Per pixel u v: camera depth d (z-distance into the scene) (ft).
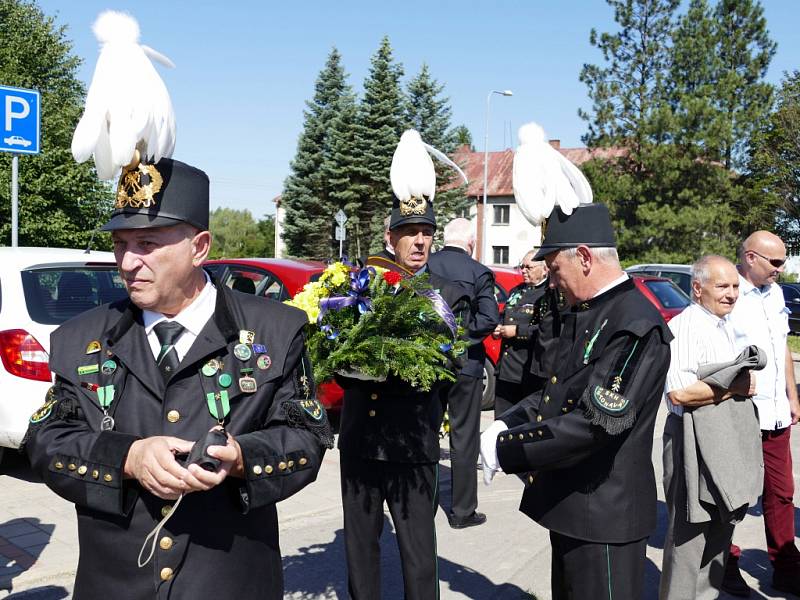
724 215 102.22
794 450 23.18
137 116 5.37
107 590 5.58
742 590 12.76
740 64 113.60
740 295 13.14
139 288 5.70
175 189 5.69
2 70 87.04
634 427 7.81
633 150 107.55
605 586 7.86
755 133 104.17
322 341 9.07
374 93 120.57
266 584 5.97
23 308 16.51
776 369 12.90
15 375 16.14
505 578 13.20
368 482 10.00
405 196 11.29
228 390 5.73
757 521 16.66
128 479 5.44
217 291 6.01
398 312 8.83
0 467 18.51
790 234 108.58
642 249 105.91
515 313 17.92
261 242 215.31
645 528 7.91
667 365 7.73
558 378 8.13
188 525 5.58
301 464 5.70
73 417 5.79
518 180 8.38
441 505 17.34
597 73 111.55
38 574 12.48
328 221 126.93
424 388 8.81
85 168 78.54
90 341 5.90
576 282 8.12
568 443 7.45
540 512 8.27
